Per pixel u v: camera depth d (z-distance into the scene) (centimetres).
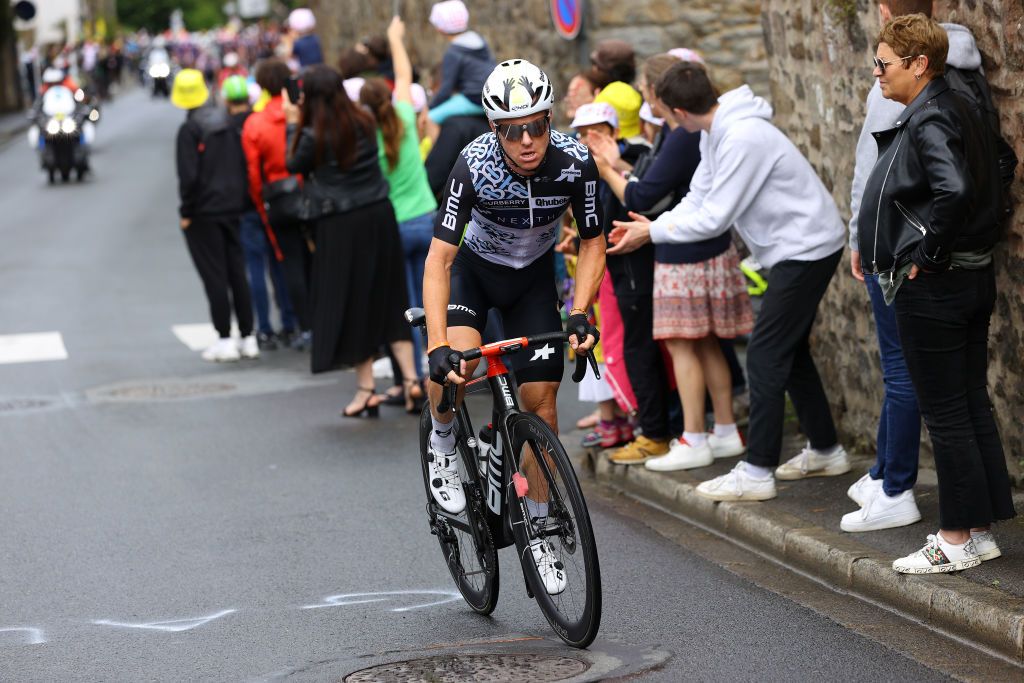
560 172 1132
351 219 2123
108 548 1506
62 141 6359
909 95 1191
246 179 2698
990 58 1380
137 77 19412
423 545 1485
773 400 1491
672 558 1408
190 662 1145
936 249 1152
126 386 2481
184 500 1709
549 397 1199
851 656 1099
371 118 2130
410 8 4662
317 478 1803
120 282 3766
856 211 1354
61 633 1230
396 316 2172
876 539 1328
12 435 2106
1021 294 1386
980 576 1188
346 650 1161
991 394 1466
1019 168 1357
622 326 1756
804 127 1839
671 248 1619
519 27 3366
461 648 1153
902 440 1347
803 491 1531
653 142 1786
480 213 1155
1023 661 1070
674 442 1697
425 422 1301
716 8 2889
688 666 1087
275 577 1385
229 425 2150
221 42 14288
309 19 4288
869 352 1689
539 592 1161
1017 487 1432
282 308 2861
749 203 1485
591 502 1658
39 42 12356
